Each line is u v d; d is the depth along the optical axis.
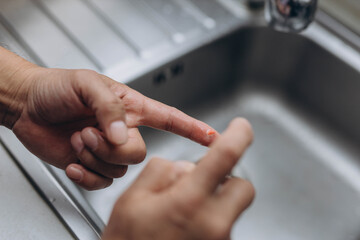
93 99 0.44
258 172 0.82
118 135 0.42
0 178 0.50
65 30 0.73
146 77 0.71
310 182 0.81
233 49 0.83
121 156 0.49
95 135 0.47
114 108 0.43
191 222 0.31
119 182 0.77
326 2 0.83
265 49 0.85
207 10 0.81
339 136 0.85
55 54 0.69
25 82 0.51
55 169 0.55
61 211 0.48
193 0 0.82
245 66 0.88
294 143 0.87
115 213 0.34
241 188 0.34
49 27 0.73
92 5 0.78
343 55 0.76
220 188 0.35
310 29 0.79
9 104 0.52
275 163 0.84
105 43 0.72
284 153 0.85
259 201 0.78
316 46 0.79
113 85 0.54
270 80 0.90
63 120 0.52
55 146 0.53
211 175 0.31
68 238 0.46
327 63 0.79
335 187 0.81
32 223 0.46
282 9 0.61
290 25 0.63
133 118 0.53
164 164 0.36
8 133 0.55
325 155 0.85
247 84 0.91
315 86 0.84
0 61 0.52
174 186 0.33
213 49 0.78
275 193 0.79
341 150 0.84
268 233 0.73
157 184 0.35
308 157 0.85
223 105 0.91
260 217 0.75
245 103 0.91
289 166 0.83
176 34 0.75
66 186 0.52
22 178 0.50
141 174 0.36
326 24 0.79
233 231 0.73
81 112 0.50
